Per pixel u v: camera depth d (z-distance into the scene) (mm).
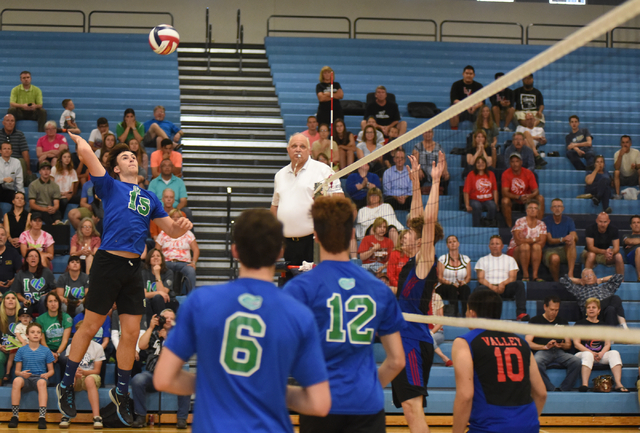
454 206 12008
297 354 3082
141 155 14266
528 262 10945
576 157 14688
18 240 12672
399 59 20891
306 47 21453
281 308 3041
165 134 15805
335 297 3912
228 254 12891
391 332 4160
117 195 6461
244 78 19922
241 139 17094
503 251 11477
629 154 13867
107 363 10828
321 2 24156
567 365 10242
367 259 7770
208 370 2965
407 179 8750
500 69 21125
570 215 13164
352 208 4090
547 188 13961
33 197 13562
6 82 18594
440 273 6793
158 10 23641
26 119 16953
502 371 4898
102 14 23406
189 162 16109
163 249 12375
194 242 12727
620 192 13898
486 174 11781
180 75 19969
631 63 14617
